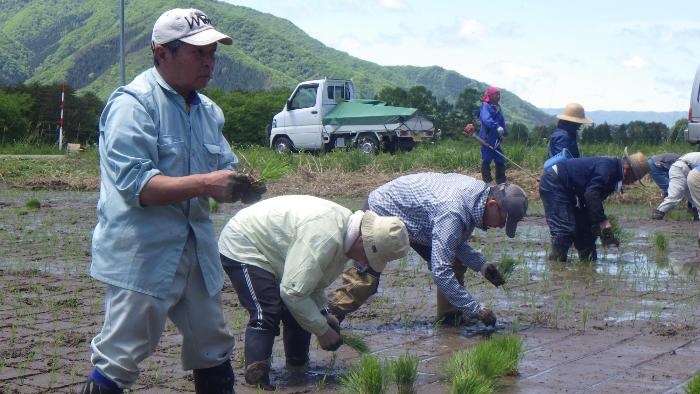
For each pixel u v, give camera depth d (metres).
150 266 3.95
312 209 5.22
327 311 5.52
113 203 3.94
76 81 108.38
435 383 5.43
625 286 8.70
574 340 6.55
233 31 106.94
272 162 4.81
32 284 8.52
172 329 6.74
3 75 120.62
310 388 5.41
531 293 8.31
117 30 114.12
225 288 8.48
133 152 3.87
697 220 14.53
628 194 17.53
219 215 14.52
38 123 31.70
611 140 27.19
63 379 5.47
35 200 15.74
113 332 3.96
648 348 6.31
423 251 7.07
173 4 115.19
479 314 6.57
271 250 5.40
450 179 6.69
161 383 5.42
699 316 7.37
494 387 5.27
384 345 6.41
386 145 28.16
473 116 37.38
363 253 5.11
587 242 10.19
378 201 6.77
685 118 25.45
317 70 101.12
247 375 5.36
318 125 28.86
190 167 4.05
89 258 10.12
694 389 4.79
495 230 13.01
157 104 3.98
